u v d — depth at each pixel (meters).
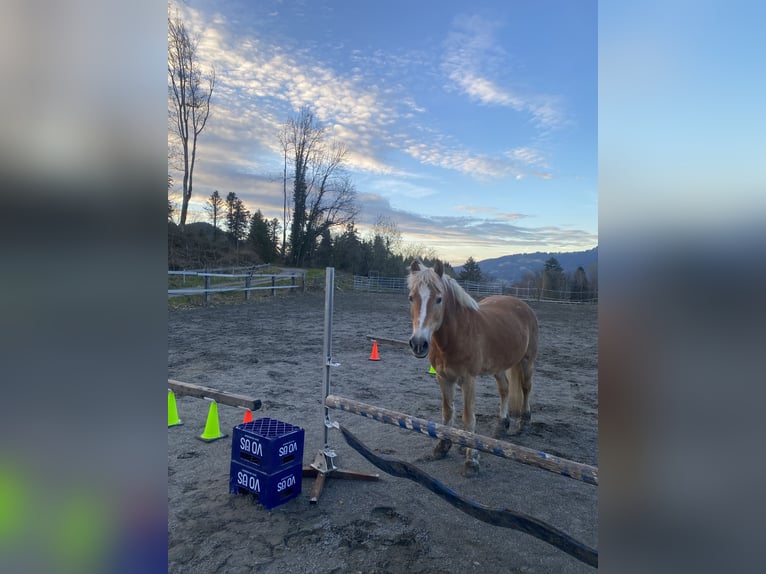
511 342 4.15
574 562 2.49
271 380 6.27
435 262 3.58
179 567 2.35
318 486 3.19
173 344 8.50
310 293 22.36
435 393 6.00
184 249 24.58
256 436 3.01
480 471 3.67
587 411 5.47
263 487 2.96
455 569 2.40
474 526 2.83
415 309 3.34
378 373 7.04
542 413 5.36
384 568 2.39
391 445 4.18
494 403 5.79
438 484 2.51
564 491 3.37
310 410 5.07
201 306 13.85
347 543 2.61
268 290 19.44
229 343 8.80
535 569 2.42
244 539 2.61
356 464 3.72
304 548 2.54
